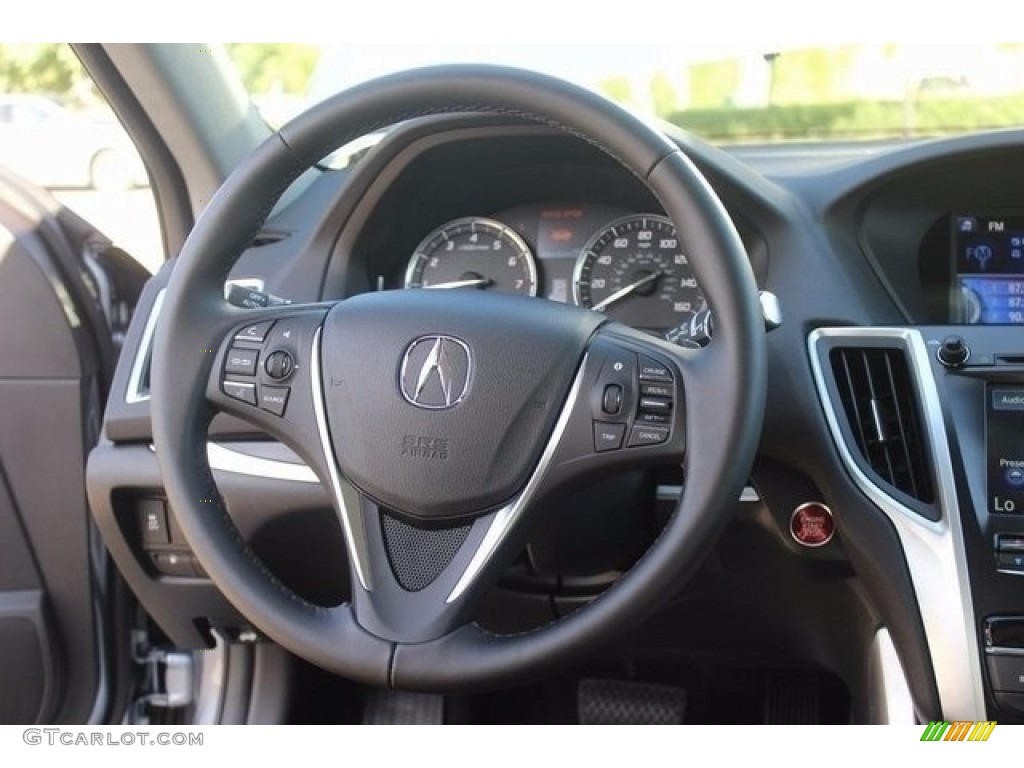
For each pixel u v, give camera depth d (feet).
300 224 4.86
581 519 3.86
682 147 4.16
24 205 4.74
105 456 4.32
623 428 3.15
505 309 3.30
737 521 4.16
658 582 2.97
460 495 3.16
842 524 3.96
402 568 3.16
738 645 4.81
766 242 4.29
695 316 3.59
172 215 5.35
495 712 5.77
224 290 3.52
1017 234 4.43
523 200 4.98
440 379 3.22
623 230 4.73
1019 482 3.83
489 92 3.12
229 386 3.42
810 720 5.43
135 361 4.40
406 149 4.54
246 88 5.32
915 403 3.98
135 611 5.40
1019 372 3.86
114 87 4.88
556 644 2.97
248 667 5.33
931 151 4.26
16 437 4.90
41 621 5.03
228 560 3.21
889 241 4.42
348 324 3.37
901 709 4.01
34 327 4.77
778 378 4.01
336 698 5.69
